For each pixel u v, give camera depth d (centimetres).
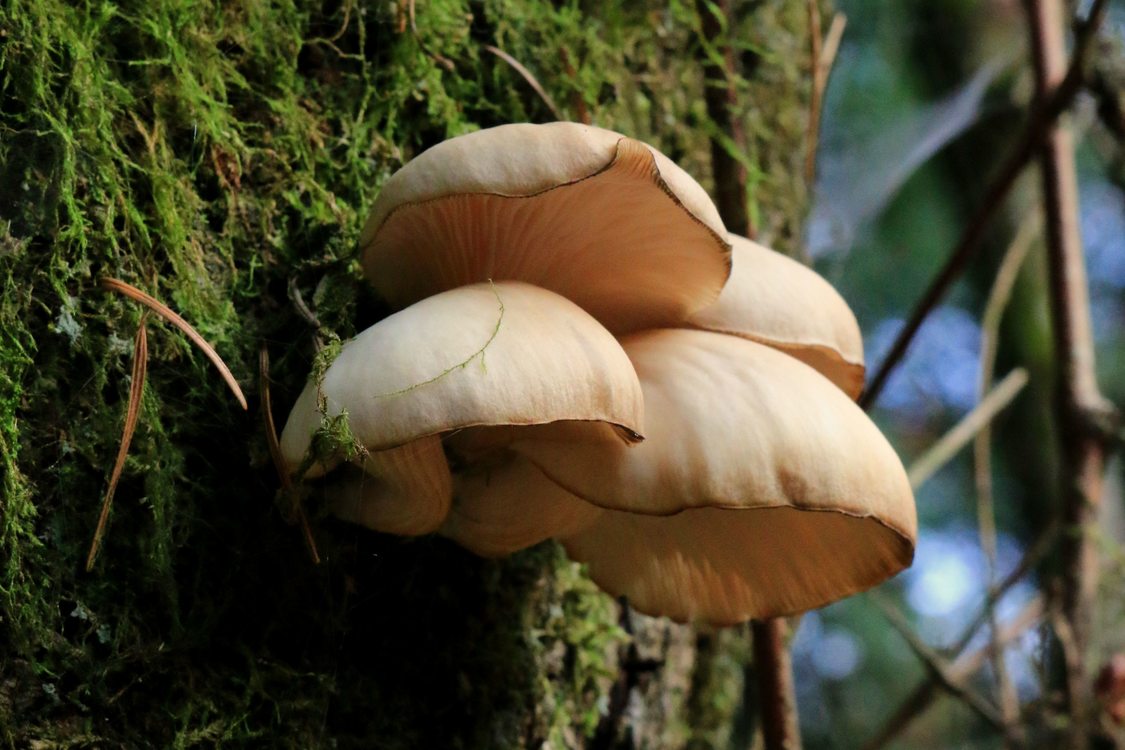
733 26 75
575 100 68
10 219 55
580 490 57
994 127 139
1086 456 90
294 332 59
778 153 79
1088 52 78
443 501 58
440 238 58
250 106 60
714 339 59
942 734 178
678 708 75
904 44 159
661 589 65
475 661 63
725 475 56
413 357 54
